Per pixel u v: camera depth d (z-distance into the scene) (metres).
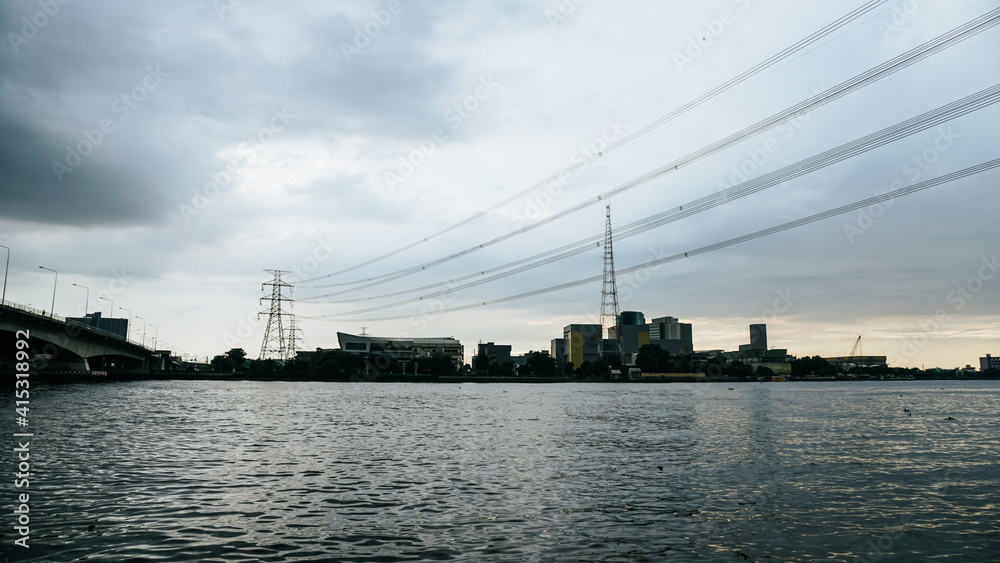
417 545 16.80
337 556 15.77
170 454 33.88
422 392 148.12
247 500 22.22
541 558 15.84
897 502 23.30
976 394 155.00
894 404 101.25
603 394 145.38
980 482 27.66
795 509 21.83
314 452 35.59
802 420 64.56
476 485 25.62
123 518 19.38
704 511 21.31
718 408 87.56
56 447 36.03
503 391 162.88
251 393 123.06
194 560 15.33
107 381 173.12
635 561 15.75
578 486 25.62
